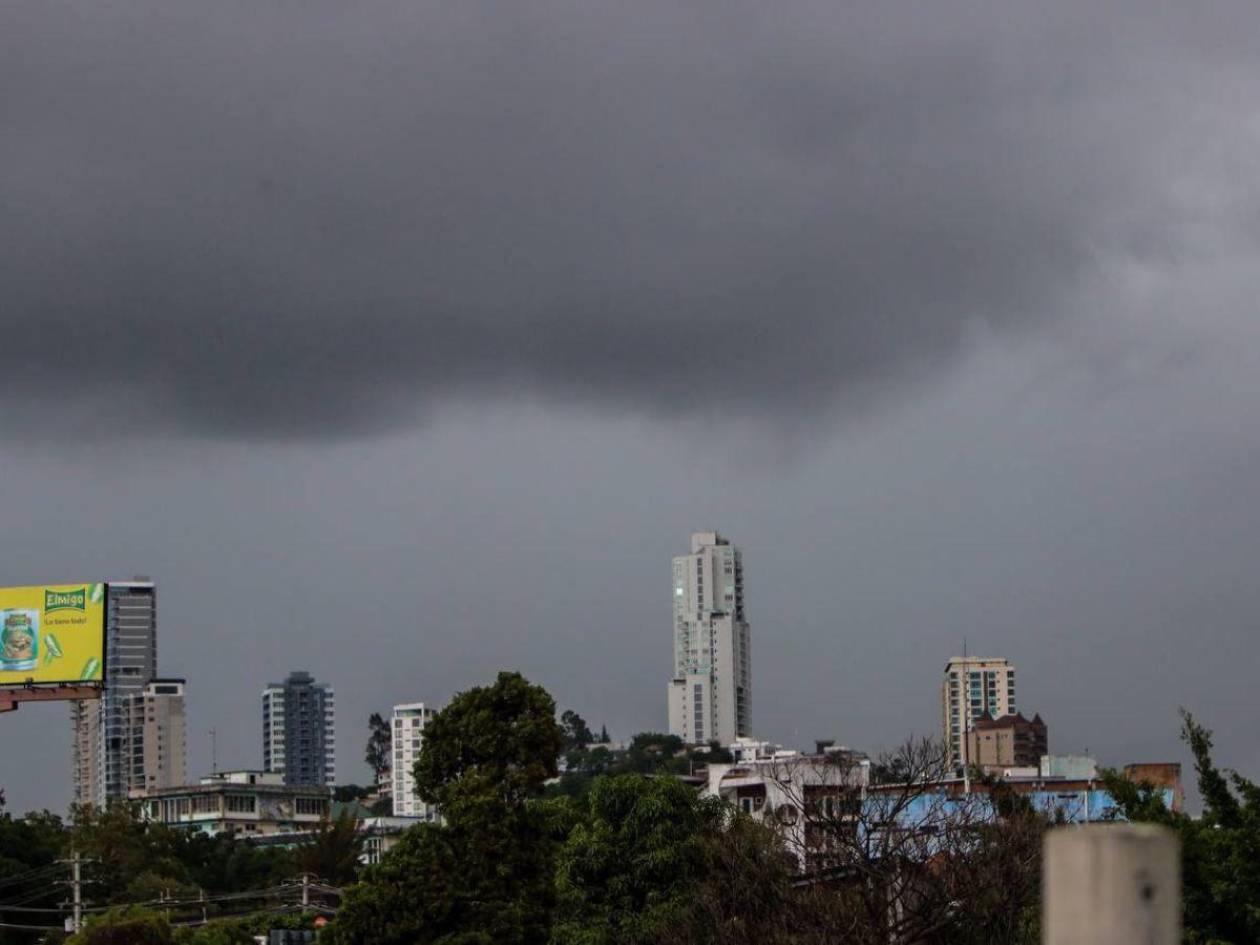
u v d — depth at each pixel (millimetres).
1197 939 55562
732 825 80312
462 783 77562
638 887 79688
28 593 150875
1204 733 57906
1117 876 6539
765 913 70125
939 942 69375
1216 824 58375
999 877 67500
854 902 68000
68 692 149125
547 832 79000
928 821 74000
